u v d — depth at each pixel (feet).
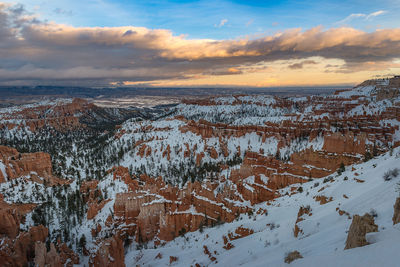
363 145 376.07
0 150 564.71
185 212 286.66
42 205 409.08
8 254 210.59
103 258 203.41
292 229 162.09
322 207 174.60
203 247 209.26
